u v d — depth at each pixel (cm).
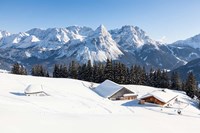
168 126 3139
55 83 9394
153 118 3553
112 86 8669
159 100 7269
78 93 8050
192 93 11262
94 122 2886
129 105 7238
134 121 3169
